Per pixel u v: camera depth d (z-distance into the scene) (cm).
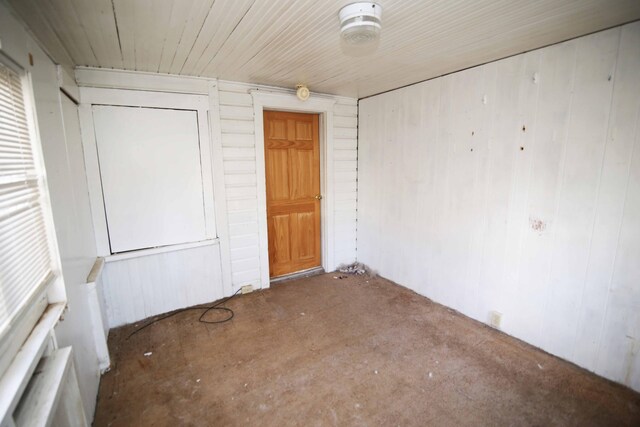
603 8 159
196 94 285
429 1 150
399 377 207
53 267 146
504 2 152
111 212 261
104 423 172
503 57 234
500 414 176
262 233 339
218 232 313
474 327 266
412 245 334
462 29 183
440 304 309
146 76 263
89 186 250
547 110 214
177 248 292
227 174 311
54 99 169
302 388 198
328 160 375
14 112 122
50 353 130
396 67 258
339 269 407
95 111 247
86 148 246
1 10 111
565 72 203
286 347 241
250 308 305
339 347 241
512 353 230
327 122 366
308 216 390
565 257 214
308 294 336
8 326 104
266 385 201
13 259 112
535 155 223
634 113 178
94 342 204
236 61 240
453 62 246
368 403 185
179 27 176
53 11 149
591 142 196
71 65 229
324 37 193
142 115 265
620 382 197
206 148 296
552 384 199
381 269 382
